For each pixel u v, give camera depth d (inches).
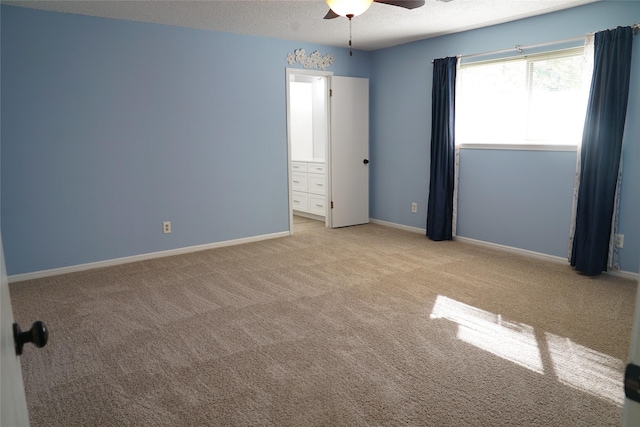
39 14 146.0
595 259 148.3
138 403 81.7
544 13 159.9
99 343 105.3
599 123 143.9
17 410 29.2
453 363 94.6
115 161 165.6
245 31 183.8
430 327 112.0
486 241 190.7
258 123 199.2
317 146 283.1
